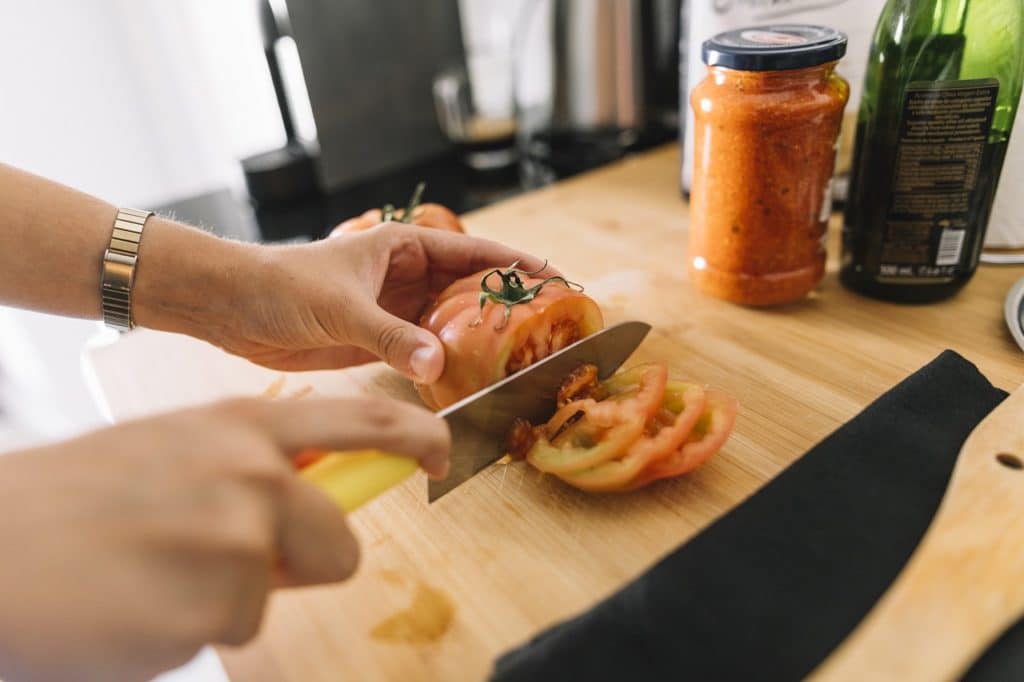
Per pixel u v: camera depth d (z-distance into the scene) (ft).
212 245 1.15
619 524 0.96
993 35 1.13
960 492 0.83
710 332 1.33
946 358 1.07
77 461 0.62
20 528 0.58
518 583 0.90
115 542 0.59
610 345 1.11
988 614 0.71
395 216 1.50
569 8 2.17
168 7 2.43
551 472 0.98
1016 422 0.92
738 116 1.20
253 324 1.16
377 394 1.29
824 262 1.36
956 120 1.17
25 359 2.63
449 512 1.00
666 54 2.34
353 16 2.38
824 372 1.20
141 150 2.60
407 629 0.86
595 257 1.64
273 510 0.67
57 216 1.14
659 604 0.76
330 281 1.12
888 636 0.69
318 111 2.41
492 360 1.04
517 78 2.46
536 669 0.73
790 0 1.53
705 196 1.32
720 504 0.97
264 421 0.70
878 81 1.22
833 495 0.88
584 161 2.35
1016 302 1.26
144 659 0.61
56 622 0.58
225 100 2.68
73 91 2.39
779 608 0.77
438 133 2.74
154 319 1.20
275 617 0.88
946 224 1.25
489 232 1.78
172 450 0.64
